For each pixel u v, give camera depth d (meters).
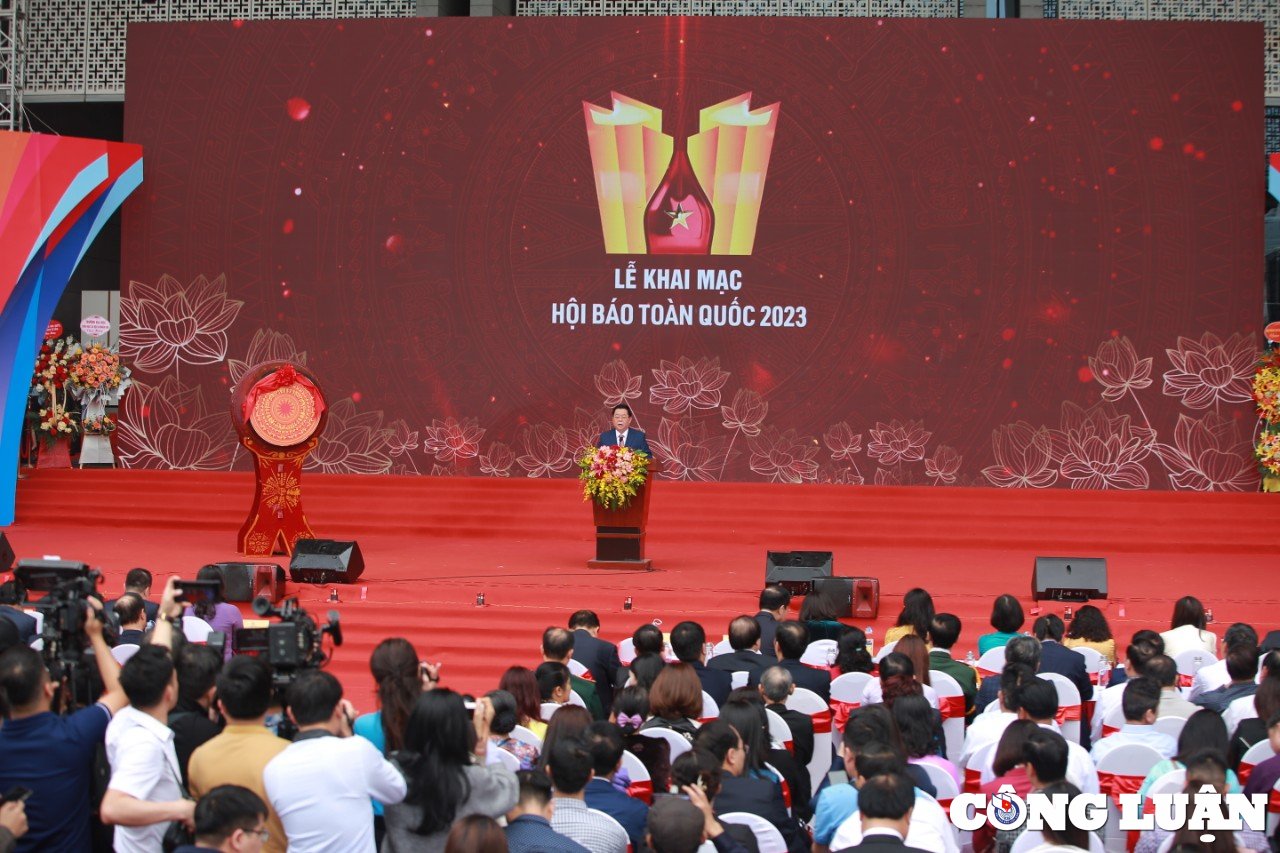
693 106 18.53
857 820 4.78
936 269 18.41
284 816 4.43
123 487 17.81
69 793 4.75
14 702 4.71
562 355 18.67
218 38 18.86
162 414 18.84
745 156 18.53
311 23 18.80
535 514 17.33
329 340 18.86
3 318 16.73
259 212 18.86
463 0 21.28
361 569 12.88
